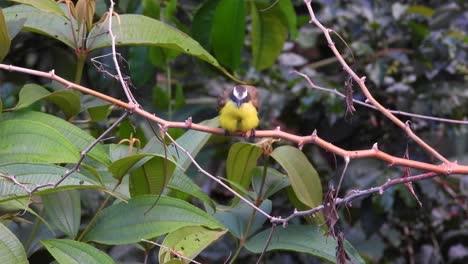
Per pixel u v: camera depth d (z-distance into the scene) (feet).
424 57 37.27
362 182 33.19
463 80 37.47
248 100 22.85
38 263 20.71
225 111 22.54
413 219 35.29
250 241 20.13
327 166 35.45
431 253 38.04
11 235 15.28
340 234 17.10
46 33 20.53
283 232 20.08
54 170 16.94
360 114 35.32
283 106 36.60
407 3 41.04
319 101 36.42
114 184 19.35
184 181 19.34
